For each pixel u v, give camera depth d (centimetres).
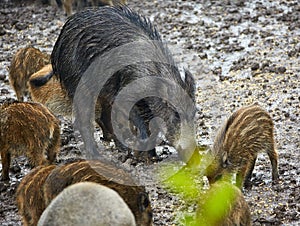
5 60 2823
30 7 3259
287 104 2394
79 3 3109
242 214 1681
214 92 2419
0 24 3117
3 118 2027
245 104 2394
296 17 3012
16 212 1936
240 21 3031
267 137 1978
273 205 1902
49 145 2048
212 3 3222
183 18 3100
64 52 2162
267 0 3206
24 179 1744
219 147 1950
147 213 1586
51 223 1299
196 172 1925
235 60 2712
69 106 2338
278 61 2683
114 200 1304
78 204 1299
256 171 2056
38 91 2369
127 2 3269
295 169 2053
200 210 1683
